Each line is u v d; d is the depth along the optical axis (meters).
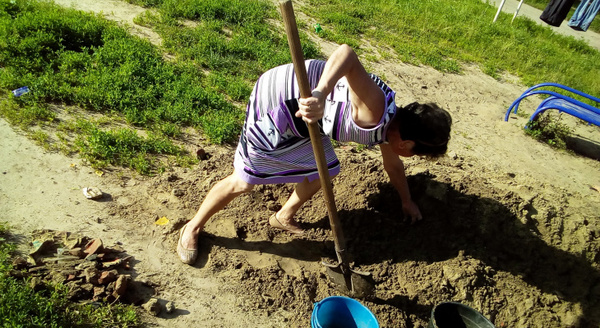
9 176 3.54
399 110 2.76
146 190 3.76
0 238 2.94
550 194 4.71
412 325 3.32
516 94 7.98
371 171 4.23
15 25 5.22
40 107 4.31
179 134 4.55
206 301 3.01
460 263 3.65
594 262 4.02
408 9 10.52
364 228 3.81
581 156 6.53
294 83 2.72
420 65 7.94
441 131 2.65
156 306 2.83
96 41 5.66
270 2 8.64
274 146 2.86
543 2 19.69
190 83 5.32
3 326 2.38
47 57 5.03
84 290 2.77
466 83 7.80
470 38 9.96
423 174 4.17
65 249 3.01
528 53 10.28
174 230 3.45
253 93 2.87
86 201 3.51
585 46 13.88
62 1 6.64
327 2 9.56
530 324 3.61
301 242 3.61
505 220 3.96
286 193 4.02
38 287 2.68
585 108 6.43
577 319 3.72
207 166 4.15
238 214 3.67
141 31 6.34
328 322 2.95
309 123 2.57
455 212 3.91
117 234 3.30
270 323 3.00
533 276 3.85
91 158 3.89
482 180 4.58
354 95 2.56
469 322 2.88
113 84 4.75
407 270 3.59
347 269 3.26
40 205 3.36
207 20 7.14
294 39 2.29
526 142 6.44
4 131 3.95
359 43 8.06
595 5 11.04
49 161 3.79
